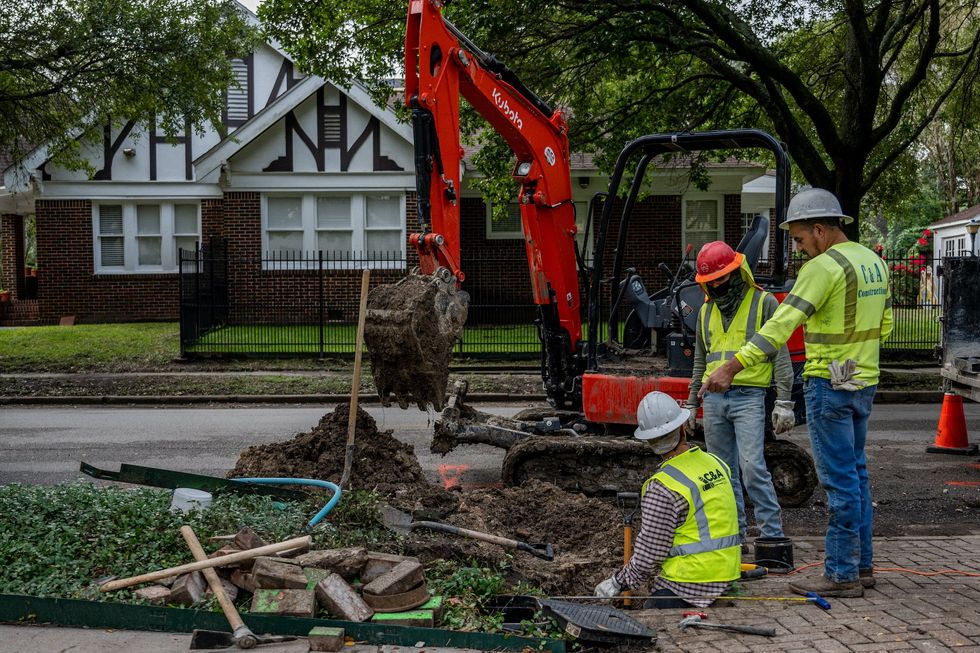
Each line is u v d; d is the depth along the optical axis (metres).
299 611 4.33
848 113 15.80
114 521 5.58
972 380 9.38
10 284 27.12
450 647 4.19
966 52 15.92
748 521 7.41
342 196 22.14
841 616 4.55
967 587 5.09
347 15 14.64
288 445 7.22
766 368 5.73
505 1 13.35
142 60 17.20
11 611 4.41
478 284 22.20
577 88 16.17
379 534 5.62
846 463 4.92
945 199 39.22
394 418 12.90
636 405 8.19
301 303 22.12
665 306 9.03
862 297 4.89
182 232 23.16
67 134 21.16
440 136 7.40
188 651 4.05
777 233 7.94
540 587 5.11
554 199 8.99
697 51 14.69
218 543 5.14
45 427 12.02
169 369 16.88
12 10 16.20
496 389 15.37
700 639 4.23
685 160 21.53
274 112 21.44
